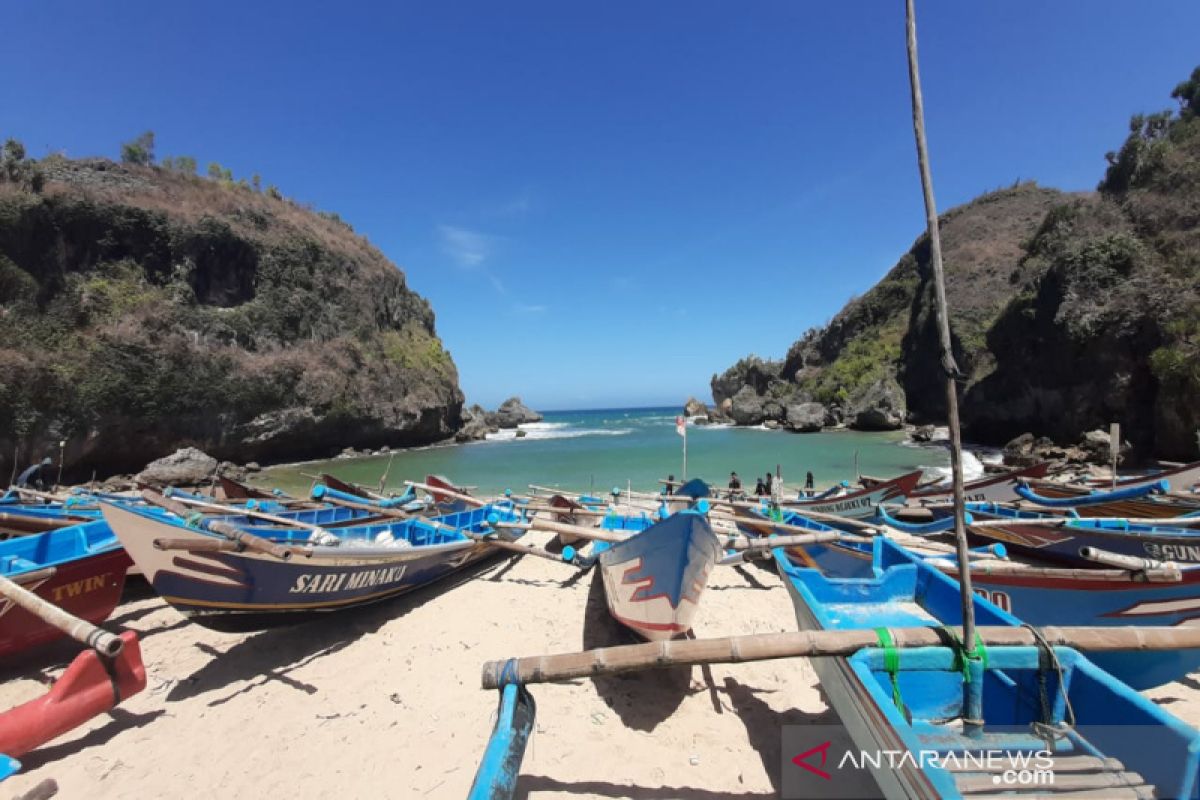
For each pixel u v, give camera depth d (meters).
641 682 6.13
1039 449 30.56
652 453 39.47
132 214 33.22
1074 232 36.25
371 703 5.85
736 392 82.00
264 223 41.66
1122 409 27.83
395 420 43.09
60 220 30.22
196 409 32.16
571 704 5.76
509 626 7.70
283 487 28.03
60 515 9.66
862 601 6.25
